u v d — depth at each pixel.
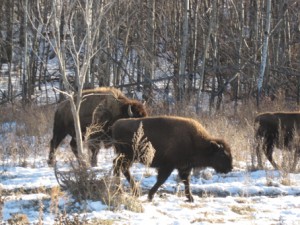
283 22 67.31
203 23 64.62
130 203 22.92
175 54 66.38
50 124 43.81
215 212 23.16
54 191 20.53
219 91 58.38
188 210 23.22
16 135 41.12
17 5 76.94
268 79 61.00
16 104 57.75
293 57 72.12
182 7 67.56
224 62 71.88
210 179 29.95
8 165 32.34
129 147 25.58
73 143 33.69
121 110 31.98
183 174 25.28
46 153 36.12
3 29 80.50
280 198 25.91
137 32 65.44
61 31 64.69
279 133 32.56
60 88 61.75
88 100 32.75
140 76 70.19
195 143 25.20
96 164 32.62
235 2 70.81
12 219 20.73
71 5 28.77
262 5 69.69
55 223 19.75
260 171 31.52
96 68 67.69
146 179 29.00
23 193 25.91
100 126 31.11
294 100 62.97
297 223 21.02
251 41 70.69
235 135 37.22
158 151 25.12
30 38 68.38
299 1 68.12
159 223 20.69
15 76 77.31
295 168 31.47
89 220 20.77
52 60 81.12
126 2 62.91
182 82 55.31
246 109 49.78
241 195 26.55
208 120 43.34
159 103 55.34
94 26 29.05
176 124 25.27
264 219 22.06
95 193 23.50
